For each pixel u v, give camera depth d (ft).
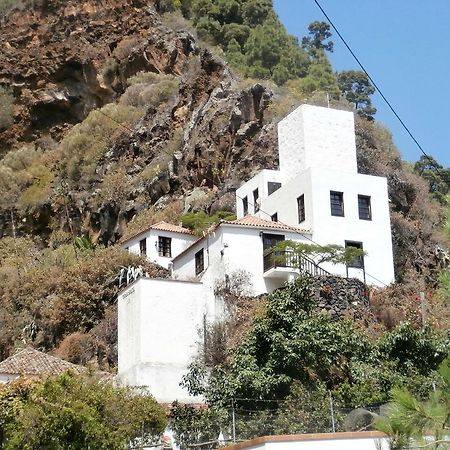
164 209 242.78
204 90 279.69
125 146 288.10
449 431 50.90
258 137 230.68
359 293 165.17
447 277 55.21
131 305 157.48
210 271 171.83
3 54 352.28
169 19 345.31
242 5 364.79
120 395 110.93
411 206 211.00
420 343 135.44
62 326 196.85
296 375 129.18
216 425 117.70
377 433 85.30
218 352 149.79
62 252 253.03
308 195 181.16
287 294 137.49
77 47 343.87
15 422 101.19
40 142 340.18
